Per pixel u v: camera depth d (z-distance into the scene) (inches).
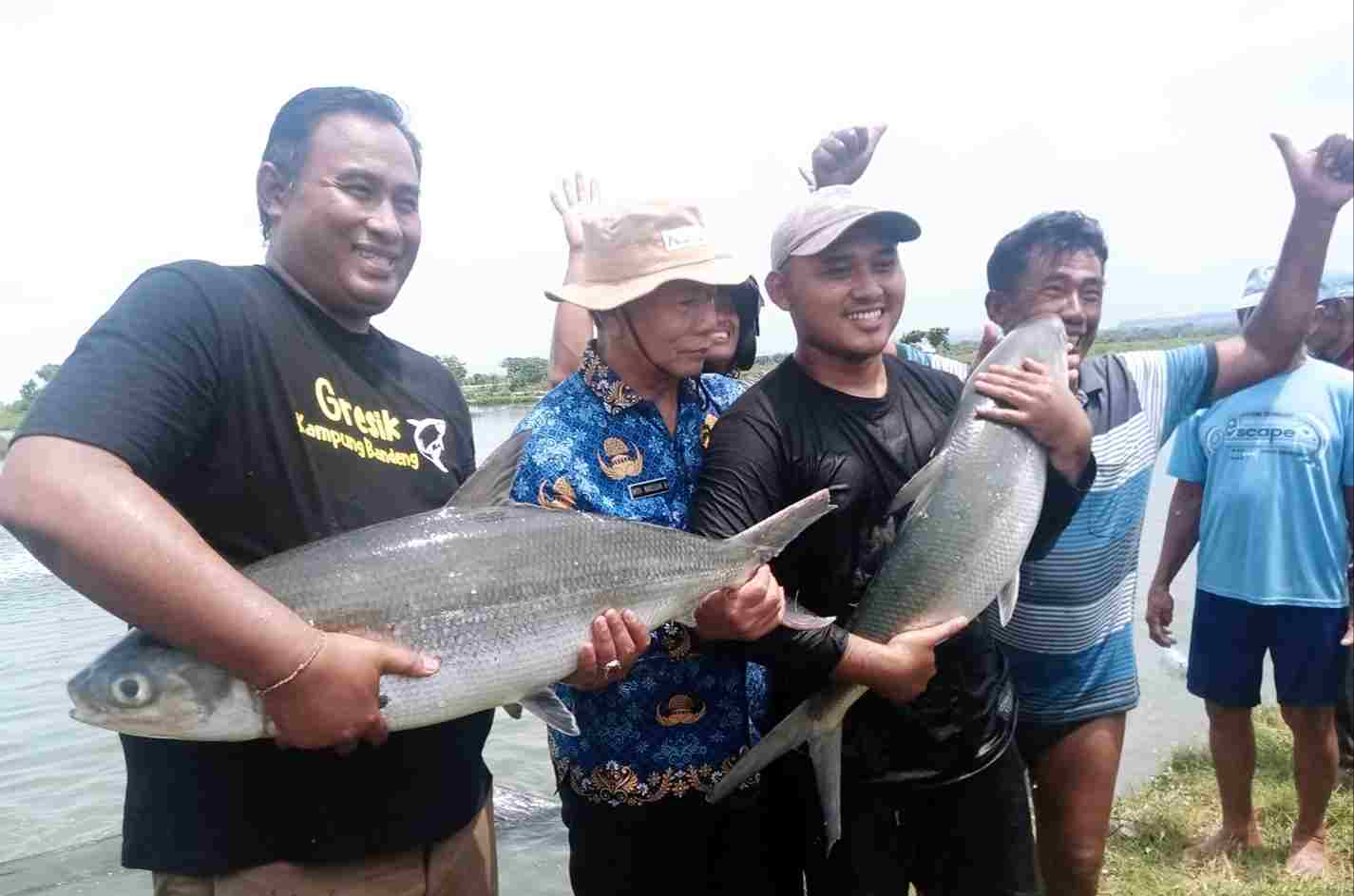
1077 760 179.3
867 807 145.0
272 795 109.1
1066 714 178.7
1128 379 182.7
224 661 89.6
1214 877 224.4
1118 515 176.2
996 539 144.6
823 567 145.5
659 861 147.9
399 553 110.5
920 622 143.1
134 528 85.2
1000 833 147.9
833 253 142.2
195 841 107.0
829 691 136.9
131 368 97.8
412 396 128.9
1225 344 185.6
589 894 148.7
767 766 154.3
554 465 144.3
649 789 145.5
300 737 94.7
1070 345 166.1
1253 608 231.9
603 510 144.6
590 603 120.3
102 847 246.7
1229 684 235.3
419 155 130.7
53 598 440.5
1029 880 149.6
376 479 120.3
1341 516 229.1
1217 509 239.8
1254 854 233.6
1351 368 290.5
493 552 115.5
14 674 350.0
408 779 117.7
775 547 130.4
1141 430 179.8
